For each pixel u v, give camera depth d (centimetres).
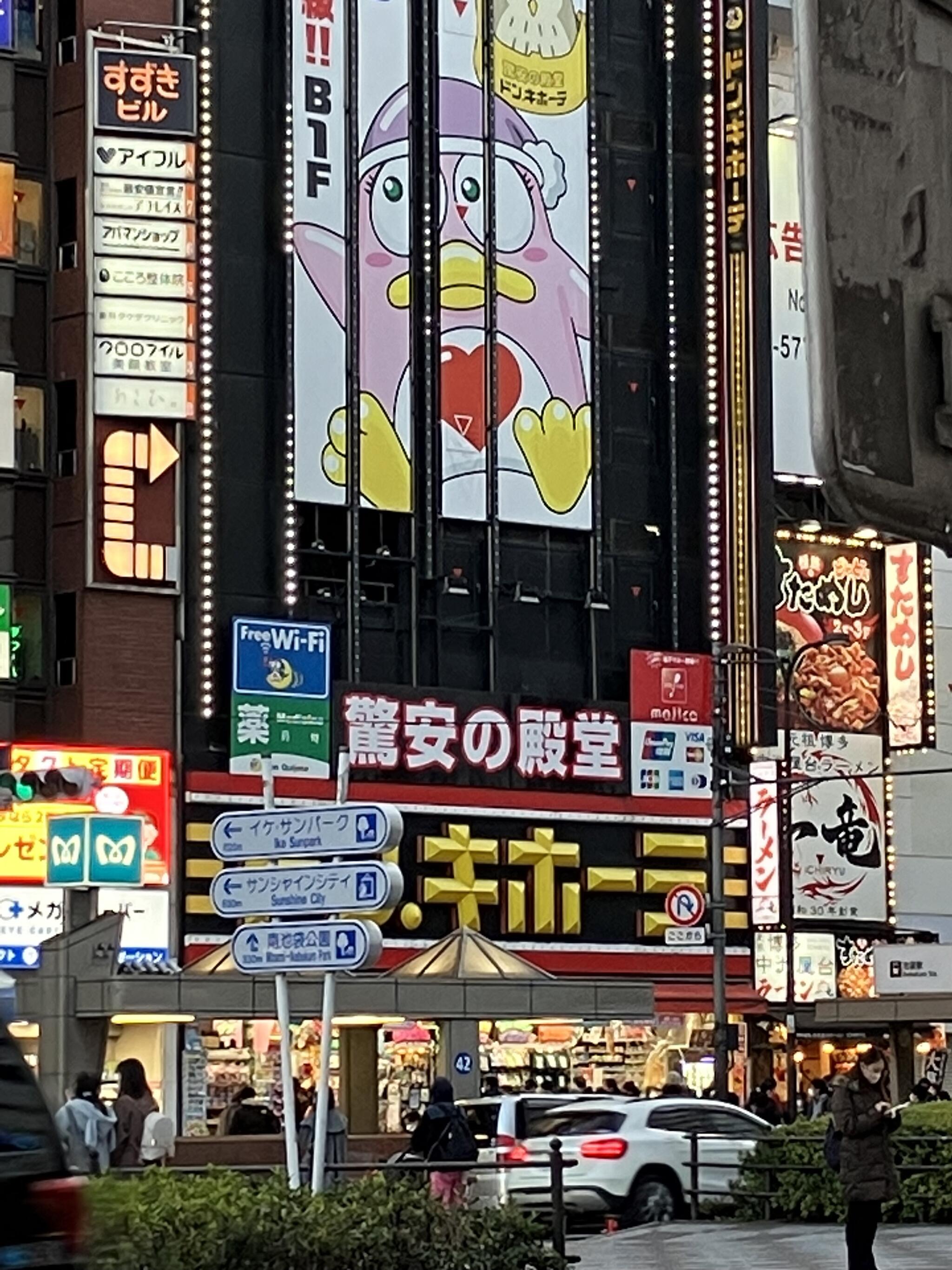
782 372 5406
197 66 4650
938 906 5716
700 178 5247
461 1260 1322
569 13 5100
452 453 4872
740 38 5166
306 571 4719
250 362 4706
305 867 1557
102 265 4484
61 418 4519
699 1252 2330
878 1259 2194
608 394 5116
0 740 4381
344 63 4838
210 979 3528
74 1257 598
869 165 294
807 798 5362
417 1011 3584
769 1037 5159
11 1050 614
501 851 4822
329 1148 2795
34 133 4544
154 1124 2597
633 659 5019
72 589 4453
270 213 4759
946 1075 5184
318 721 4634
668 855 5016
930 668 5456
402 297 4866
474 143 4956
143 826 3838
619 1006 3731
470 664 4897
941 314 296
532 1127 2858
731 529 5097
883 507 288
